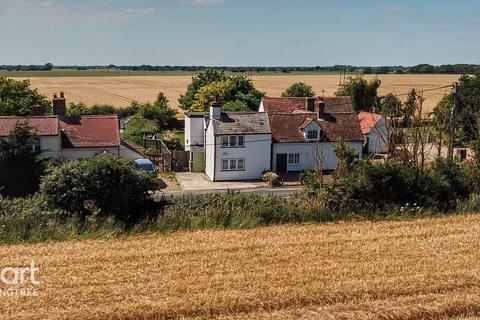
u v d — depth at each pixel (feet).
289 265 72.02
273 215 97.55
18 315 55.72
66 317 55.42
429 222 95.66
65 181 98.17
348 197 104.78
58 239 84.58
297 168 186.19
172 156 194.18
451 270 69.56
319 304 59.82
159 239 84.28
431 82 583.58
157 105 310.86
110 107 335.88
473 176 116.98
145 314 56.39
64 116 182.91
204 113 203.82
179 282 65.21
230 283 64.85
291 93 304.30
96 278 66.74
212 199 106.22
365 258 75.20
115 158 103.35
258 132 179.42
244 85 283.18
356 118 196.03
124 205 99.55
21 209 96.89
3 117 169.27
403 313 56.80
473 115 177.06
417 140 128.47
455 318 56.59
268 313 57.31
